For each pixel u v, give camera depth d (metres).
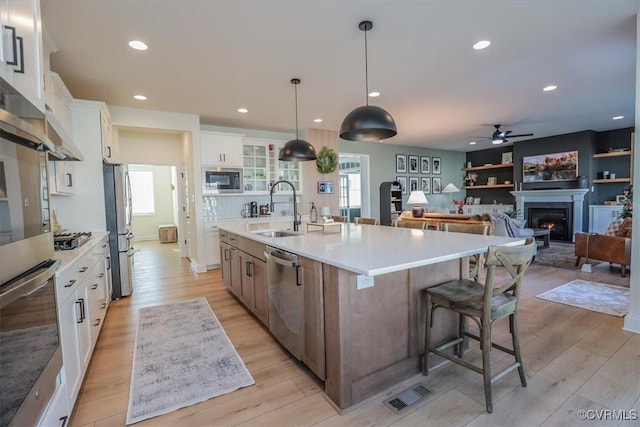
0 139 1.08
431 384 1.98
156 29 2.54
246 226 3.96
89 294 2.30
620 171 7.16
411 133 7.07
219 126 5.92
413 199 6.94
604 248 4.45
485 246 2.08
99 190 3.67
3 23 1.19
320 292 1.87
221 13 2.34
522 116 5.65
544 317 2.98
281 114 5.13
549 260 5.41
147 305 3.55
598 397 1.82
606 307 3.20
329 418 1.70
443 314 2.23
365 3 2.26
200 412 1.77
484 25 2.59
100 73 3.36
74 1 2.15
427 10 2.36
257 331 2.82
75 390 1.79
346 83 3.82
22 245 1.25
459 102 4.71
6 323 1.06
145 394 1.93
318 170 6.37
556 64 3.39
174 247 7.92
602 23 2.59
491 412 1.71
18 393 1.12
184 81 3.64
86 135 3.61
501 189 9.43
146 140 5.56
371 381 1.87
